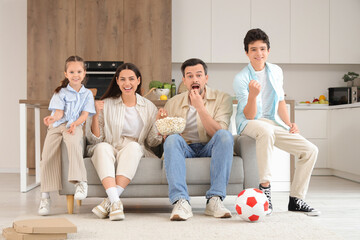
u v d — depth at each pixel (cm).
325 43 572
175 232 212
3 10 591
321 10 571
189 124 282
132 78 278
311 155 267
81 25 539
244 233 209
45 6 539
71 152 256
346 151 480
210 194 253
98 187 262
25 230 193
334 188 403
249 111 266
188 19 568
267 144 256
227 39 568
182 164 249
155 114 288
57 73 539
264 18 570
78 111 271
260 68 280
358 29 571
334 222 245
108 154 254
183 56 569
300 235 206
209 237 201
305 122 529
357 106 452
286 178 379
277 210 279
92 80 536
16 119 589
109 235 206
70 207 271
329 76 599
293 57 571
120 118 282
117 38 540
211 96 282
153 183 262
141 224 232
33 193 377
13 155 588
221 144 251
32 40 539
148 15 540
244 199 236
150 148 301
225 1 568
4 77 589
